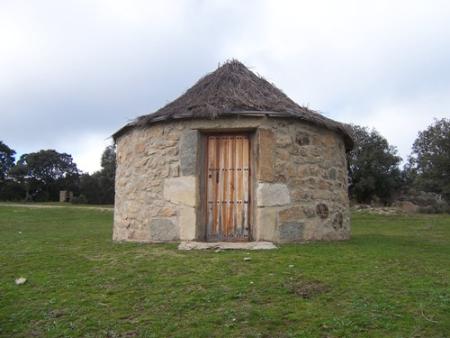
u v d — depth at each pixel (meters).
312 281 5.55
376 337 4.13
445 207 29.69
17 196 57.47
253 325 4.40
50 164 58.50
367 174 32.62
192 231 8.05
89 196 50.28
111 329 4.43
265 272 5.88
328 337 4.15
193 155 8.23
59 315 4.81
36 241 9.41
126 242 8.48
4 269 6.58
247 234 8.30
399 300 4.96
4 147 58.03
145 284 5.57
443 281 5.72
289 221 8.09
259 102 8.41
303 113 8.46
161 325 4.45
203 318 4.55
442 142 32.25
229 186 8.46
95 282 5.74
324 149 8.94
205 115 8.13
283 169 8.17
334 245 7.90
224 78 9.28
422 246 8.88
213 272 5.91
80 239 9.68
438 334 4.20
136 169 8.92
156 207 8.43
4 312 4.93
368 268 6.18
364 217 20.66
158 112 8.77
